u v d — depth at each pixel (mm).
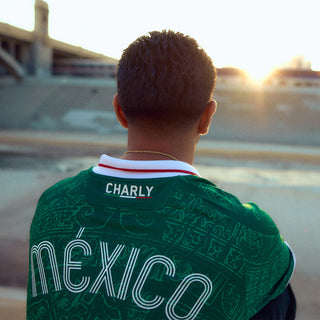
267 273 701
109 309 639
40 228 772
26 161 16234
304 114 34812
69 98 37906
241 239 669
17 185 10938
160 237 667
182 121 746
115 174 758
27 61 41688
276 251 721
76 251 697
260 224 703
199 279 636
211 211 687
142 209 697
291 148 26594
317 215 8125
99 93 39156
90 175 793
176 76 708
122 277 652
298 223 7449
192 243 657
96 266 670
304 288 4414
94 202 736
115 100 828
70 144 23578
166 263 647
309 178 14516
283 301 733
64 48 45969
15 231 6500
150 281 641
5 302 3492
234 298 649
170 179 719
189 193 708
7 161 15891
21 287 4156
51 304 686
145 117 747
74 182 815
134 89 729
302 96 37906
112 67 46781
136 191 719
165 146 766
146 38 747
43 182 11648
